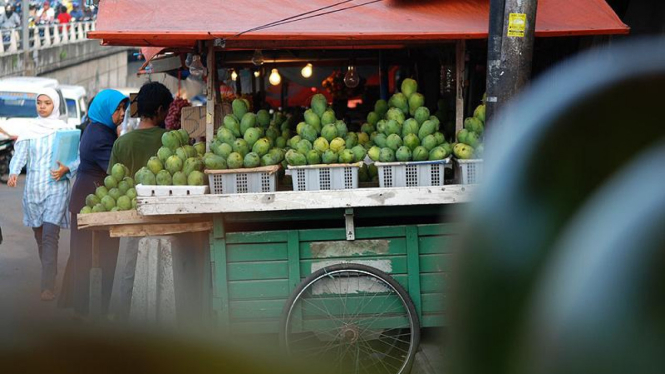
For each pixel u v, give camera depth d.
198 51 5.96
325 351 5.02
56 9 42.25
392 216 5.11
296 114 8.41
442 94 7.27
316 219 5.11
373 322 5.02
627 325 1.52
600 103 1.75
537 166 1.74
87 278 6.75
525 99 1.92
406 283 5.05
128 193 5.44
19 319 6.70
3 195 15.86
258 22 5.37
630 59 1.90
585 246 1.59
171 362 5.17
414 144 5.01
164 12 5.47
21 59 31.98
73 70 38.78
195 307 5.73
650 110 1.71
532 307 1.64
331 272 4.93
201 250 5.76
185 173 5.03
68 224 7.77
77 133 7.83
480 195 1.81
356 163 4.95
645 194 1.58
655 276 1.52
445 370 1.93
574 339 1.56
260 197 4.79
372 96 12.55
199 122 7.23
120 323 6.00
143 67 9.33
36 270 8.98
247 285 5.05
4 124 18.80
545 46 7.80
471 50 7.38
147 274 5.32
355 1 5.67
